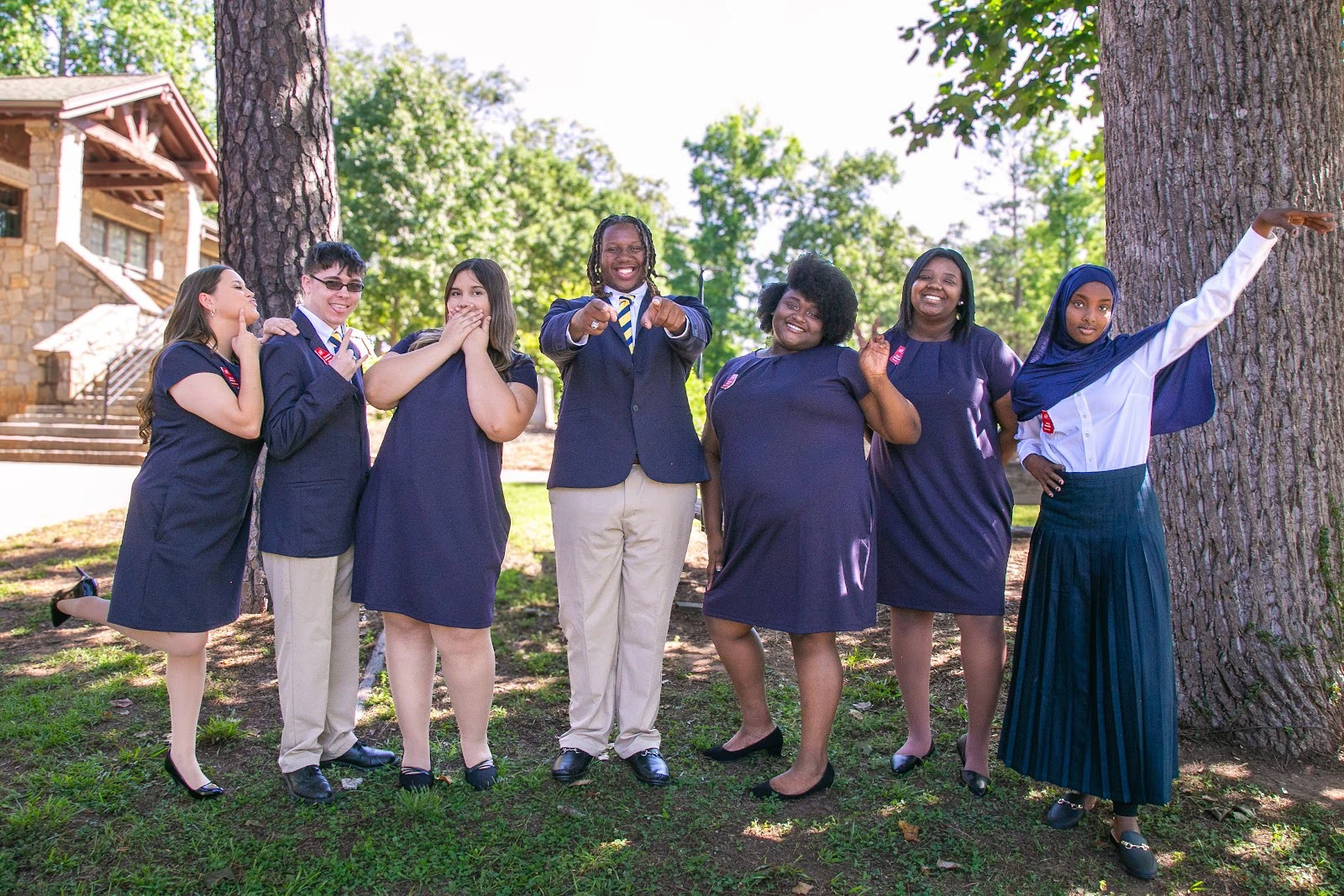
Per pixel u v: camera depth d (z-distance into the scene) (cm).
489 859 282
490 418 317
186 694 311
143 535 293
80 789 321
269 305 523
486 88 2961
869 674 462
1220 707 366
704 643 521
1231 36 362
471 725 330
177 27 2994
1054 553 302
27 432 1428
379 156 2178
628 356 332
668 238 3550
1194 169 369
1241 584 363
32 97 1562
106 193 1997
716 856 288
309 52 531
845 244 3253
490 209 2397
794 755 365
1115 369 298
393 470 317
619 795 326
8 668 450
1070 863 286
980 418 332
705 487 365
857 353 330
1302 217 273
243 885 266
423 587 312
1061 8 730
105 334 1589
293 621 313
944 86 806
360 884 269
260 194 520
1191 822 308
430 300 2239
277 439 301
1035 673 304
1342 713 352
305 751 318
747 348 3462
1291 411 358
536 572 680
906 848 294
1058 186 3800
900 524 342
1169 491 378
